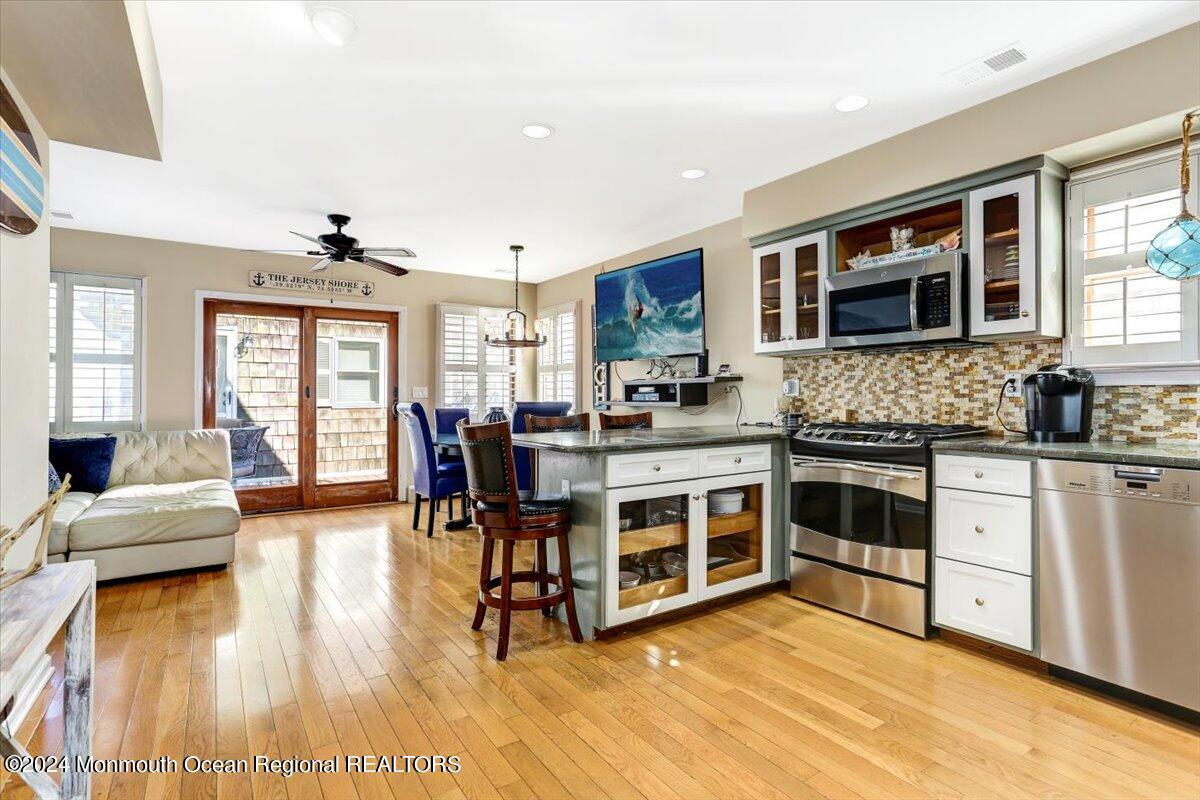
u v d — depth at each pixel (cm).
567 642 271
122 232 495
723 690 227
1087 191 265
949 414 323
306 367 588
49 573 149
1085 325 265
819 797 167
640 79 255
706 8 208
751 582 328
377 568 388
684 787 172
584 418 414
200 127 297
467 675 239
